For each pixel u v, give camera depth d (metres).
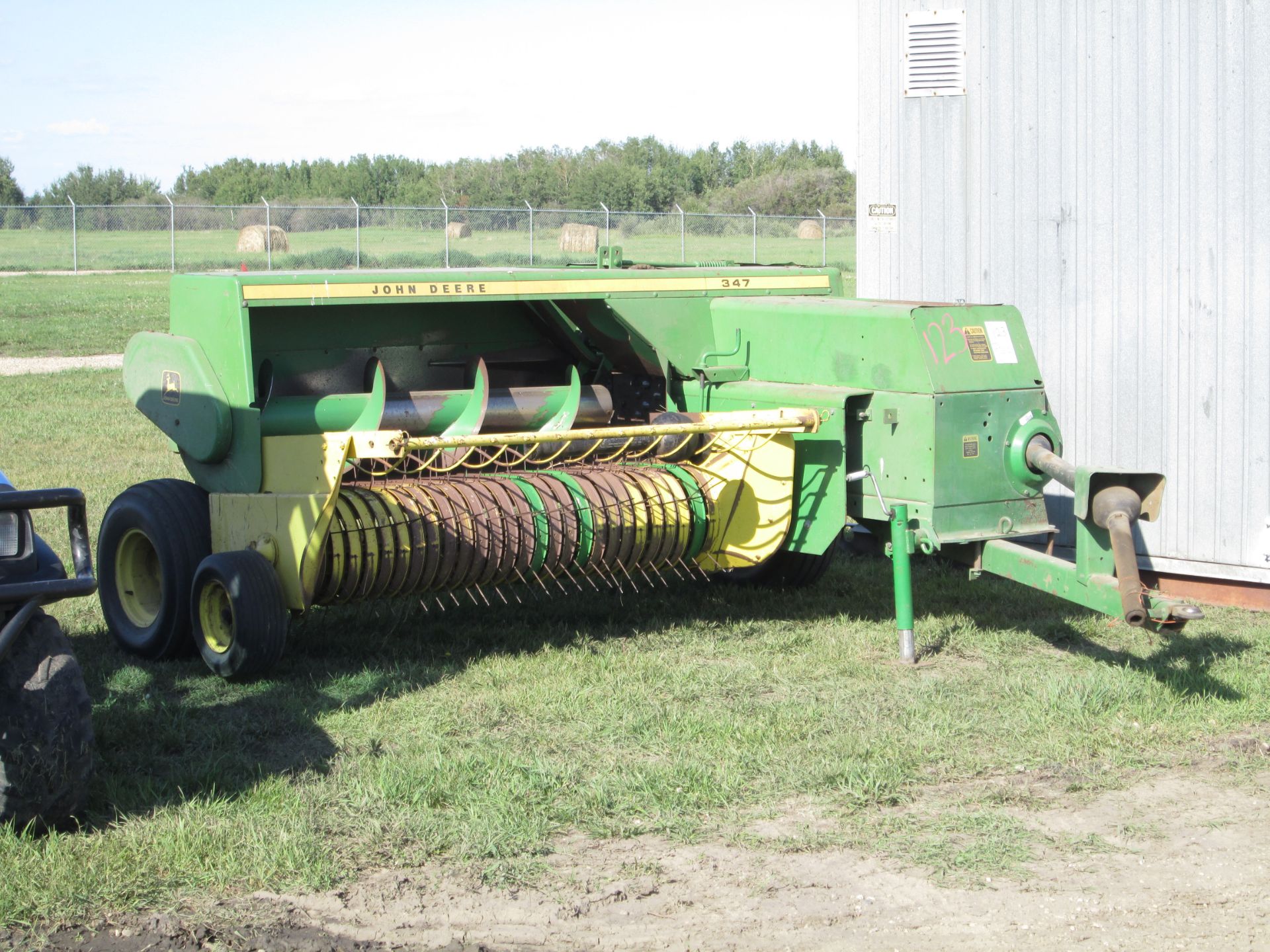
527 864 4.44
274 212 48.59
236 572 6.12
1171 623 5.47
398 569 6.31
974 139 8.61
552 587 8.10
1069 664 6.64
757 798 5.00
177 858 4.38
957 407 6.45
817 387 6.94
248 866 4.36
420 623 7.30
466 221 45.72
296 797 4.88
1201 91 7.80
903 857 4.54
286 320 7.34
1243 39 7.64
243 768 5.18
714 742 5.50
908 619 6.61
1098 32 8.10
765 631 7.18
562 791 5.00
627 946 3.96
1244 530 7.87
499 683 6.25
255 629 6.09
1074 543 8.50
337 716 5.79
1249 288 7.75
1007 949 3.97
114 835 4.56
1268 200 7.65
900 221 8.93
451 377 7.93
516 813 4.79
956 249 8.76
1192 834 4.75
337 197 72.44
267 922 4.07
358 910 4.15
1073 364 8.40
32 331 24.16
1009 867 4.47
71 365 20.33
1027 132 8.42
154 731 5.59
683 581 8.34
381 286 6.78
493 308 8.02
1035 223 8.45
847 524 7.36
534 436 5.98
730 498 7.05
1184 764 5.39
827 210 62.44
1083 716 5.80
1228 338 7.84
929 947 3.97
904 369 6.53
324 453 5.96
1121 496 5.68
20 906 4.08
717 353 7.55
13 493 4.34
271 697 6.05
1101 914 4.17
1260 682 6.27
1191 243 7.92
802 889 4.32
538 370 8.33
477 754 5.30
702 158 74.94
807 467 6.86
